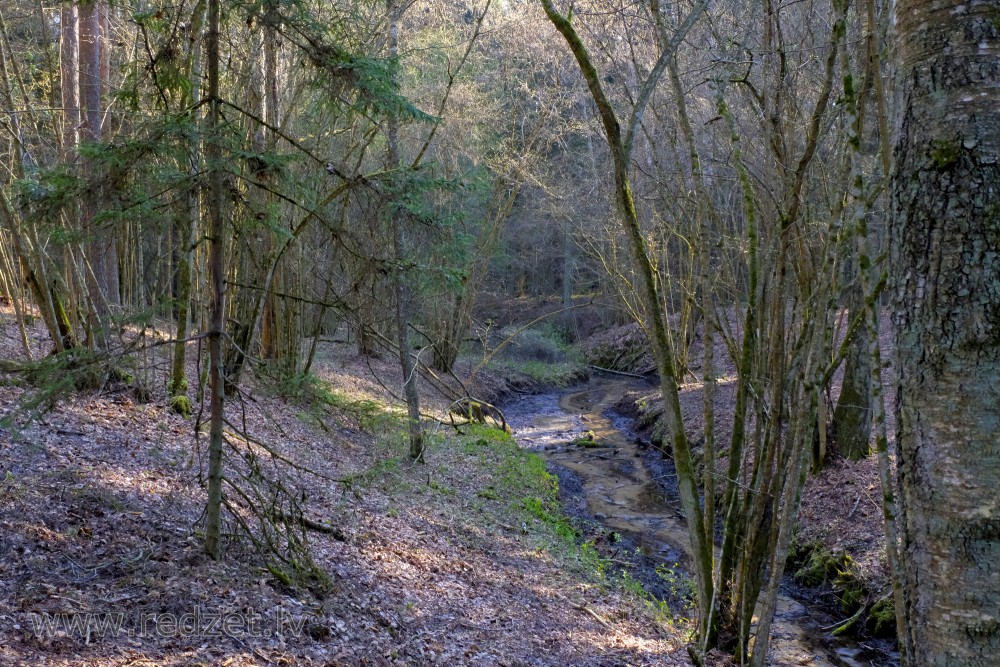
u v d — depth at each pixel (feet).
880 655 23.94
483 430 50.14
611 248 60.23
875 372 13.57
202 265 30.42
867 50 16.05
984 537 7.27
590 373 87.97
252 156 15.52
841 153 18.99
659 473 46.57
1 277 37.81
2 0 34.42
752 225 19.90
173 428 26.40
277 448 29.35
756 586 20.77
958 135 7.41
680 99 19.67
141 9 22.00
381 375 57.16
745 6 24.47
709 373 20.57
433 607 20.11
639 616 25.05
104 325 15.83
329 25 18.43
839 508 31.50
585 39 34.86
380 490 29.53
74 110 27.96
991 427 7.26
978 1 7.38
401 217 19.30
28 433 20.90
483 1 57.21
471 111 55.67
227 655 13.80
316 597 17.70
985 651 7.26
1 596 13.32
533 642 20.15
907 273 7.89
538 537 31.40
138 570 15.78
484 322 88.07
